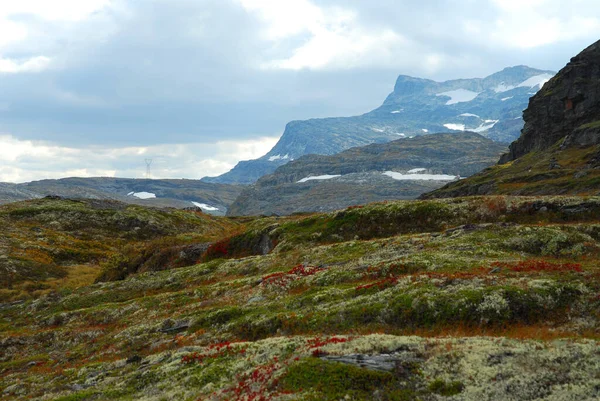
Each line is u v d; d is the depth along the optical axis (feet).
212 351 106.01
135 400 87.40
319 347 87.15
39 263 343.67
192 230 514.27
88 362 137.49
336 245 208.13
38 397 106.42
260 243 266.57
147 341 142.20
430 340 83.61
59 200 554.05
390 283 127.65
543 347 74.13
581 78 653.71
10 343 171.94
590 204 185.57
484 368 68.95
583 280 106.52
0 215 447.42
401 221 225.56
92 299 224.33
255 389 76.95
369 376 71.67
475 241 164.04
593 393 59.36
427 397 65.36
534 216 194.49
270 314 129.29
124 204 593.42
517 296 101.55
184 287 217.97
